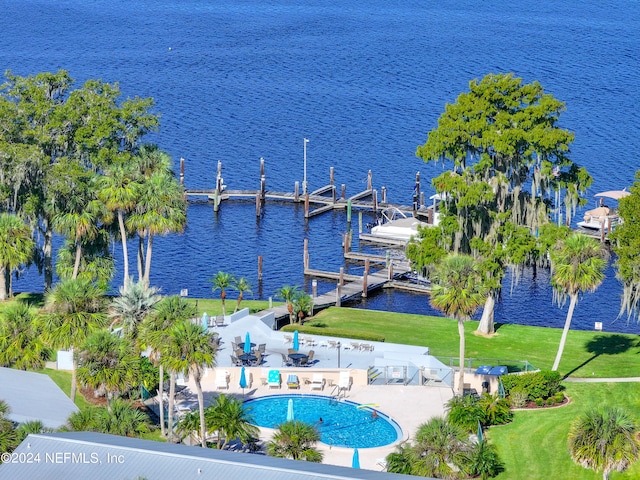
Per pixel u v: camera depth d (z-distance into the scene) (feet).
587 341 354.74
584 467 245.86
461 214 353.51
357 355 327.47
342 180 601.62
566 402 296.30
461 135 352.49
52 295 275.39
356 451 248.73
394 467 236.43
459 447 240.12
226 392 302.04
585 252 305.53
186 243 508.94
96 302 276.00
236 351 316.19
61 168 354.74
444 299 284.41
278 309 385.29
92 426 244.83
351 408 293.02
